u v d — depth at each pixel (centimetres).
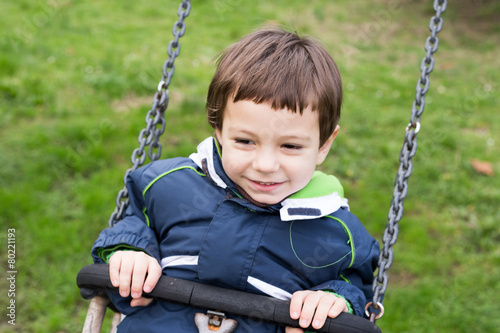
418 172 534
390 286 398
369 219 461
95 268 162
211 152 167
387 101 699
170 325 160
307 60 159
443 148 587
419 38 958
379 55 877
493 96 742
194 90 662
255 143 148
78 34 797
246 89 148
